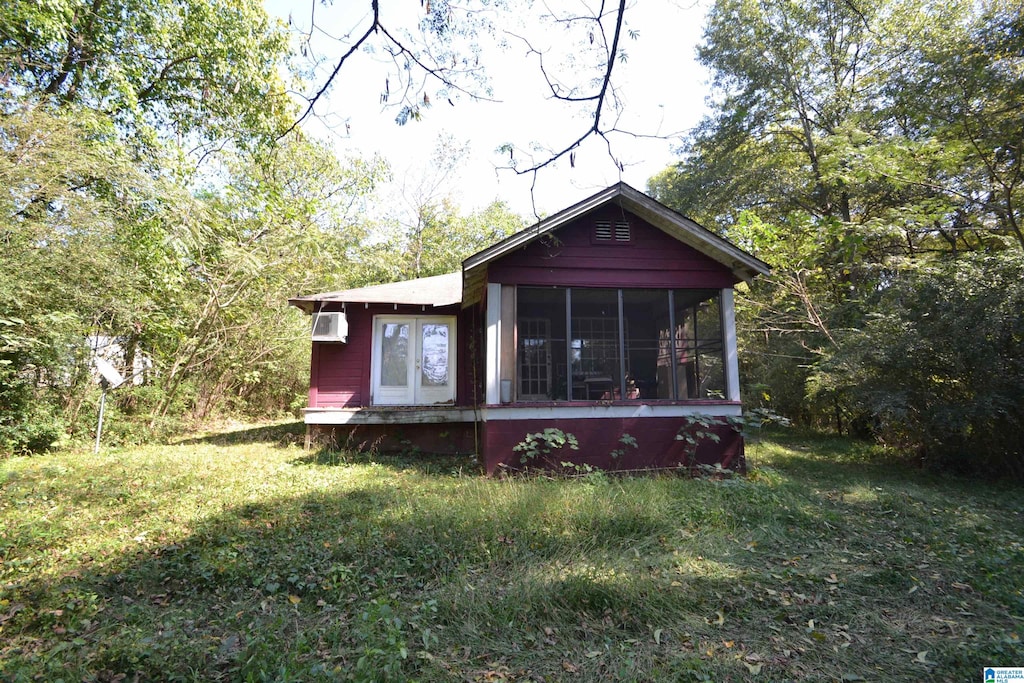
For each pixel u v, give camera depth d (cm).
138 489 751
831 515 630
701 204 1902
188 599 424
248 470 912
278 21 1423
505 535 533
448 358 1248
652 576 439
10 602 411
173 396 1393
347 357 1214
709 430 908
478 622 370
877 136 1473
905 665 321
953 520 628
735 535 558
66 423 1081
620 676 304
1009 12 1013
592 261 936
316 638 352
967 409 830
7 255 941
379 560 489
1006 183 1117
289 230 1528
